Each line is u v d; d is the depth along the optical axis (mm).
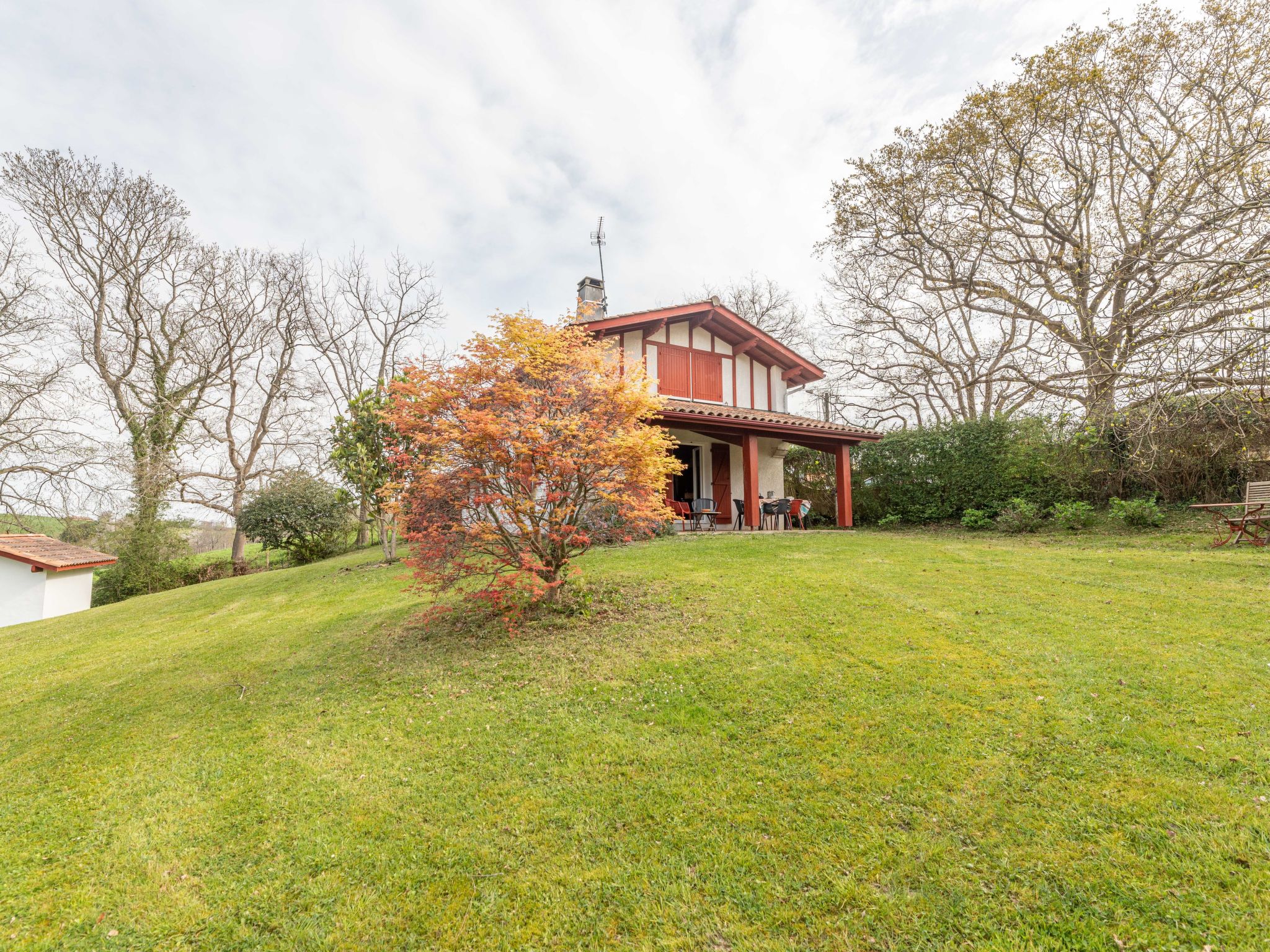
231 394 22656
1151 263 11883
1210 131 13070
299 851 2986
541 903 2525
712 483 15766
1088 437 11938
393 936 2404
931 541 10891
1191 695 3736
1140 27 13156
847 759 3387
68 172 18500
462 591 6199
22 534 18234
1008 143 14938
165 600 11961
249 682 5660
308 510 18328
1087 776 3045
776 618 5836
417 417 6012
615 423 6305
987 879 2447
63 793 3736
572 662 5211
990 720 3668
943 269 18609
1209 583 6293
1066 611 5621
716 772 3393
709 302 15211
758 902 2438
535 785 3412
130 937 2508
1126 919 2195
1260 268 9133
